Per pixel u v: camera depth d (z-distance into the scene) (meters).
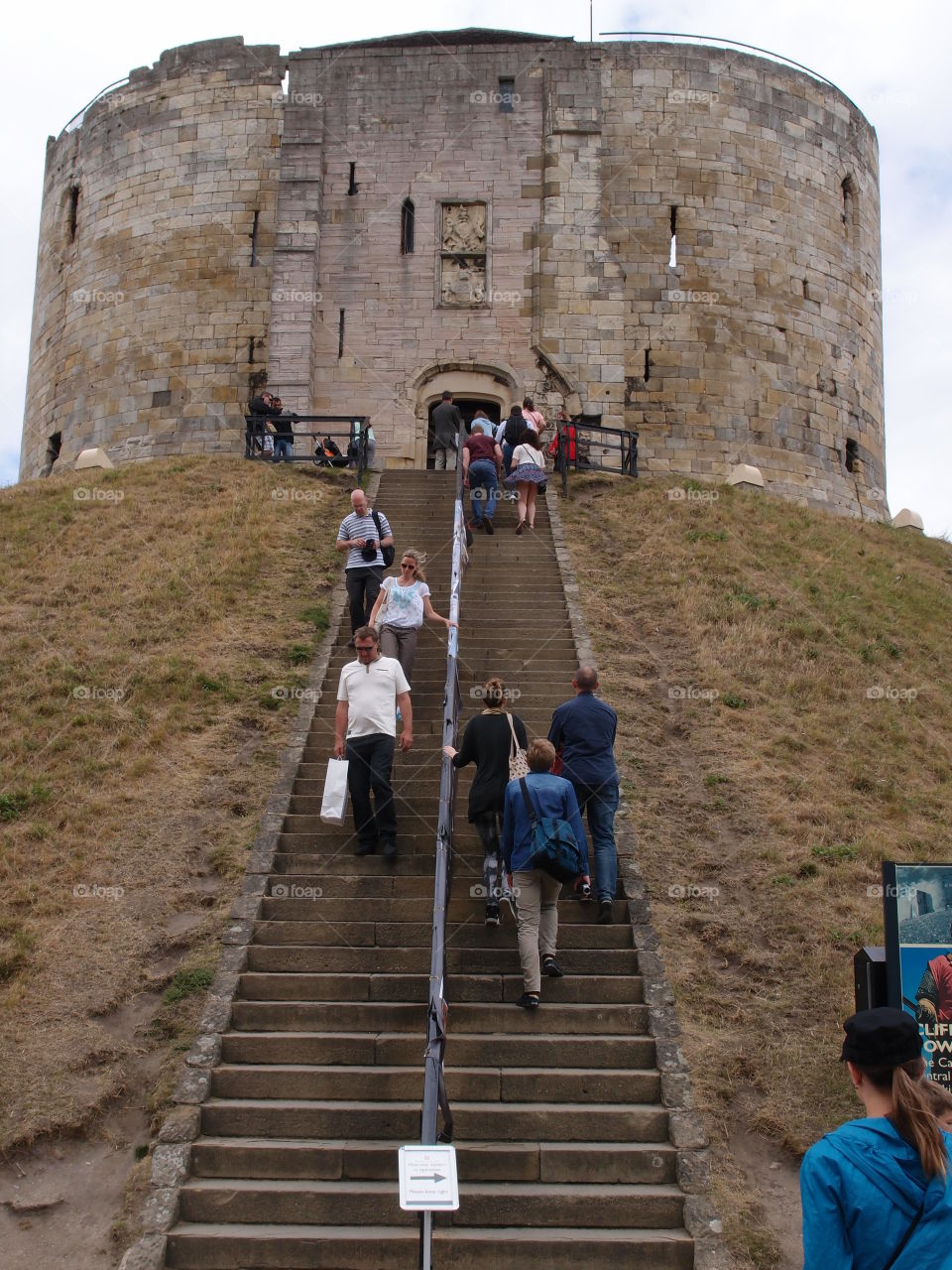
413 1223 6.70
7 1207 6.97
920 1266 4.07
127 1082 7.78
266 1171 7.00
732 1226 6.74
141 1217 6.72
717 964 9.09
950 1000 6.82
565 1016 8.09
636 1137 7.30
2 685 12.91
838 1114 7.68
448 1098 7.47
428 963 8.59
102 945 8.99
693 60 26.39
